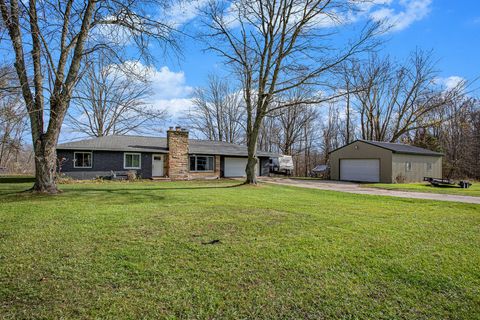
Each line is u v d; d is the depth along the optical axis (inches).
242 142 1593.3
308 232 218.2
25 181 696.4
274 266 151.7
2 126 401.4
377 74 1210.6
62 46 408.2
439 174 1026.7
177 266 149.6
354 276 141.7
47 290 122.7
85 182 698.8
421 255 172.4
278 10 581.9
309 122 1518.2
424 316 108.7
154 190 510.9
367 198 465.7
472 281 138.4
